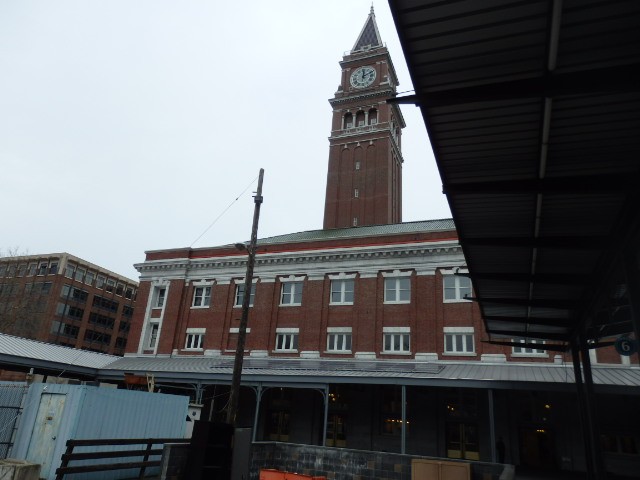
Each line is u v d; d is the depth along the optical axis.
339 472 17.66
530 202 8.65
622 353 14.50
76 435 16.47
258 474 17.69
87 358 36.41
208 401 37.00
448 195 8.61
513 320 15.84
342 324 35.28
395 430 30.62
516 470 24.50
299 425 33.22
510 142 7.29
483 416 28.72
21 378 49.09
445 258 33.62
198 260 41.69
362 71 66.25
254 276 39.31
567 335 17.14
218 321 39.31
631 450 24.97
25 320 67.62
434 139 7.39
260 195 19.52
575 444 26.08
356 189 59.75
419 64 6.19
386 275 35.06
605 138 6.84
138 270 43.97
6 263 80.88
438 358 31.48
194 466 13.08
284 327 37.03
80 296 80.50
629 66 5.66
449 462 16.22
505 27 5.47
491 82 6.31
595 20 5.14
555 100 6.11
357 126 63.97
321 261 37.25
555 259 11.07
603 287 11.39
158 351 40.09
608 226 9.24
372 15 71.56
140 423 19.27
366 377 26.91
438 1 5.28
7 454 16.91
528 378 24.75
